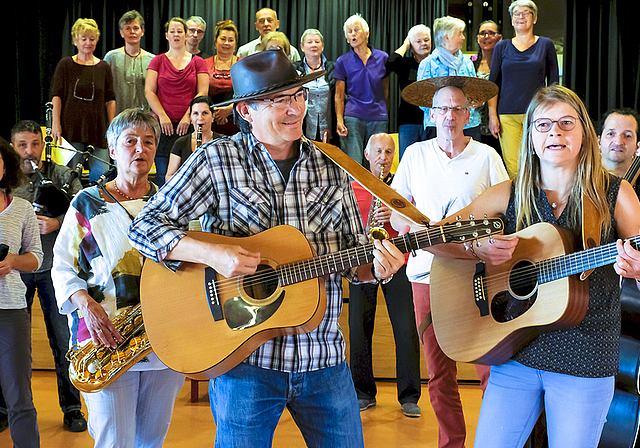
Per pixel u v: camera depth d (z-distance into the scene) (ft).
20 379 7.79
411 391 11.43
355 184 12.26
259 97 5.16
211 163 5.33
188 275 5.39
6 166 8.27
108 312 6.64
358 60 17.92
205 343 5.20
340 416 5.26
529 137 5.80
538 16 22.54
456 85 9.18
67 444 9.86
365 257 5.25
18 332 7.87
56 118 17.13
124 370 6.32
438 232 5.47
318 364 5.22
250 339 5.08
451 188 8.91
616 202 5.58
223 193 5.36
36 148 12.22
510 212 6.06
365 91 17.88
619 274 5.12
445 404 8.54
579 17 22.29
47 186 11.18
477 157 8.92
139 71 18.78
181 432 10.34
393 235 11.44
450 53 16.72
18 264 7.98
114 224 6.79
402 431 10.49
